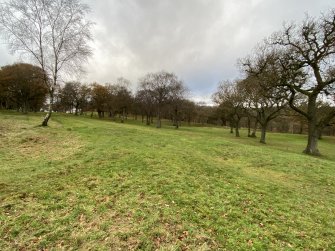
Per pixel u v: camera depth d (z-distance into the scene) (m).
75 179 8.42
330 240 5.68
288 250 5.14
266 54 25.97
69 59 22.42
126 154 11.83
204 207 6.80
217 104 51.00
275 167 12.97
